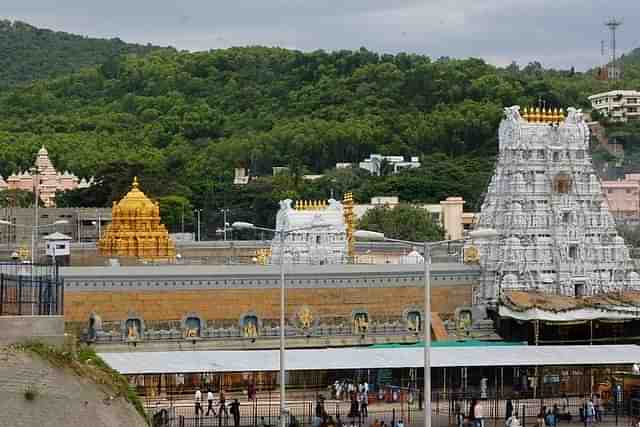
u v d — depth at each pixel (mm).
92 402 77375
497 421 123312
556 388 137875
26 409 73125
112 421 78312
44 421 73938
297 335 154875
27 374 73625
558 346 143750
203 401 128750
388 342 158000
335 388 133250
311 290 157125
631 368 138875
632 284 169250
